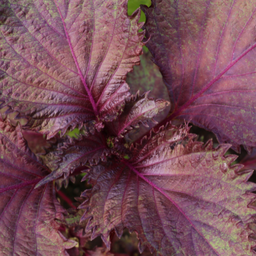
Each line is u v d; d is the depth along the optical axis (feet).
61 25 1.13
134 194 1.15
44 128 1.15
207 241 1.09
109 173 1.18
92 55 1.16
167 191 1.15
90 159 1.13
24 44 1.12
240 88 1.24
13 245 1.14
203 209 1.11
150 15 1.20
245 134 1.24
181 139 1.14
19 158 1.21
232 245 1.08
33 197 1.20
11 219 1.17
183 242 1.09
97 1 1.12
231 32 1.22
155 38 1.22
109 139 1.20
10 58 1.11
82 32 1.14
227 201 1.10
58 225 1.17
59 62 1.15
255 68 1.23
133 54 1.15
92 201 1.12
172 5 1.20
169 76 1.26
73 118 1.18
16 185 1.20
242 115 1.24
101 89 1.19
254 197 1.09
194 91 1.28
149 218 1.12
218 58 1.24
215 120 1.27
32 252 1.14
